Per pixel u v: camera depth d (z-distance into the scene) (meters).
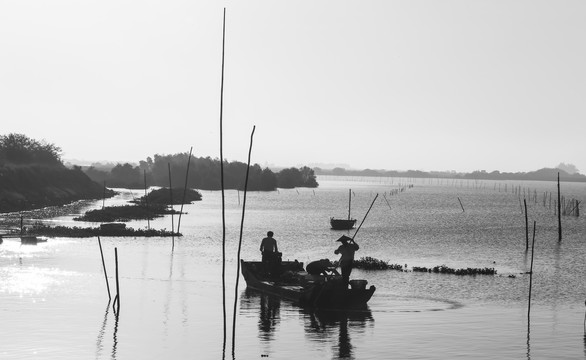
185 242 63.81
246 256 53.12
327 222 102.81
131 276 39.56
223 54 24.53
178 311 28.98
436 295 35.16
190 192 174.12
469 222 109.06
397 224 102.38
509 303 33.22
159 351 22.39
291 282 33.84
